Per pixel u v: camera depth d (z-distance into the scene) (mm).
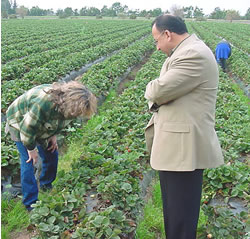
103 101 9859
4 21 56719
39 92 3537
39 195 4656
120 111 7555
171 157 3078
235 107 8781
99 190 4102
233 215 3965
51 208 3695
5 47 18828
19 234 4023
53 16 99750
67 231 3480
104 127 6574
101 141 5777
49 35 31516
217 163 3219
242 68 13664
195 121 3043
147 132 3604
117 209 3969
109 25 49875
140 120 7207
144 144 5832
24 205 4418
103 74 11258
